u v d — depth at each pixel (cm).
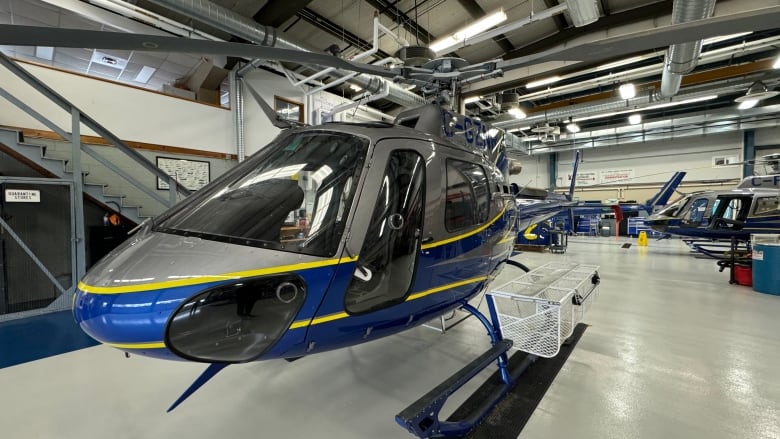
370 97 671
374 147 150
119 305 107
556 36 619
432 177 170
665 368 222
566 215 732
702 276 513
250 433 161
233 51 143
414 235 159
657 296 400
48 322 317
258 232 127
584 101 992
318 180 141
